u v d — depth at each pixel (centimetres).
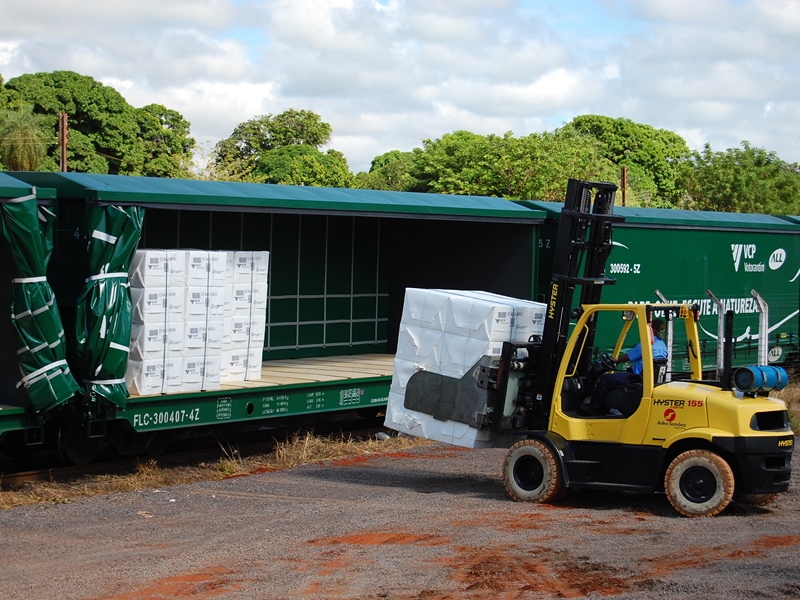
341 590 721
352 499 1050
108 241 1084
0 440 1136
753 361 2044
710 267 1911
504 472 1042
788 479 970
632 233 1738
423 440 1464
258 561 795
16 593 712
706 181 4253
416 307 1120
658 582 742
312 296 1739
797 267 2150
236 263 1323
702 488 958
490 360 1059
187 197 1167
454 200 1544
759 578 753
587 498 1053
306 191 1372
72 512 971
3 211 1007
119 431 1196
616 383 1022
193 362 1198
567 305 1054
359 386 1411
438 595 711
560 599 705
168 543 853
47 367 1039
